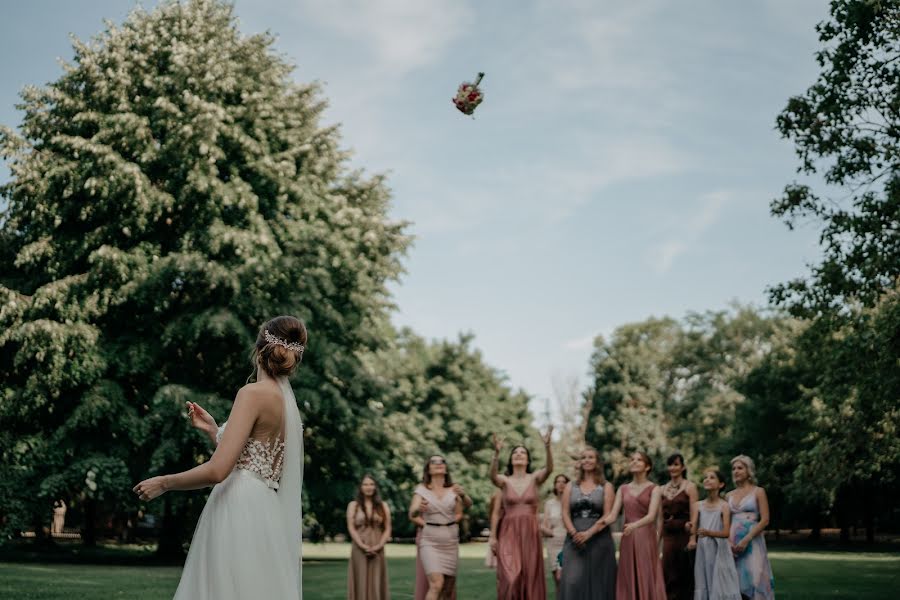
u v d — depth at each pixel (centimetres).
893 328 1881
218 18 2716
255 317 2484
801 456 2600
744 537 970
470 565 2738
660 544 1078
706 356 6650
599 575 995
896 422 2352
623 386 6216
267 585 361
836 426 2497
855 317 2002
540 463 5528
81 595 1323
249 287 2405
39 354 2247
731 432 5184
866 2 1736
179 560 2620
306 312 2434
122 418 2303
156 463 2222
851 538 5412
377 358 3491
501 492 1058
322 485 2730
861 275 1892
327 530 2933
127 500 2378
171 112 2398
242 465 371
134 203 2320
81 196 2459
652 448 6025
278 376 389
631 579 999
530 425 6184
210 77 2441
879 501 4806
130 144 2423
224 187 2428
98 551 3175
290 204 2634
